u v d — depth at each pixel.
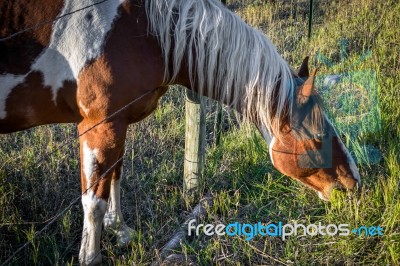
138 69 2.63
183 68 2.81
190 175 3.61
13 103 2.66
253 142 3.95
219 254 3.04
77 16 2.56
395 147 3.82
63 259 3.03
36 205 3.38
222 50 2.75
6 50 2.53
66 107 2.75
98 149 2.70
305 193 3.52
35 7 2.57
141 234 3.14
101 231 3.19
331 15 7.22
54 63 2.60
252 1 8.06
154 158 4.05
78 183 3.67
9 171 3.58
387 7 7.18
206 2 2.77
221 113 4.10
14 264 3.01
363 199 3.20
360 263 2.91
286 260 2.96
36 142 4.10
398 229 3.06
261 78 2.73
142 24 2.62
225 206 3.42
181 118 4.59
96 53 2.57
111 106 2.62
